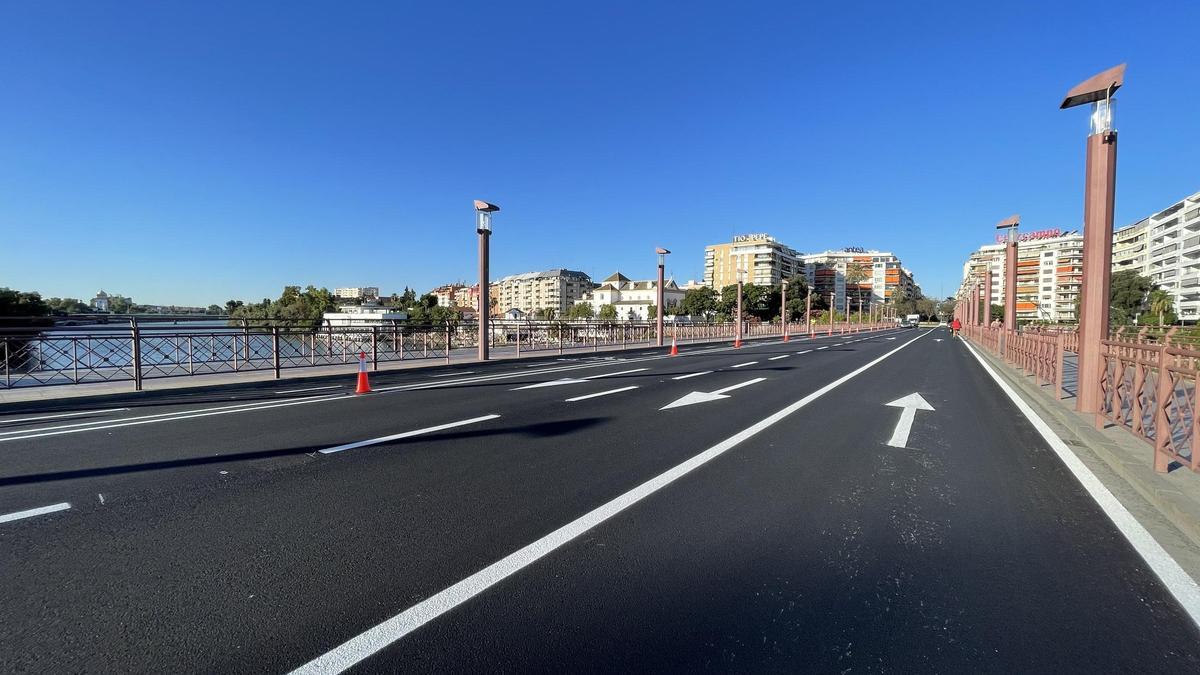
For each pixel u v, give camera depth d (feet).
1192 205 302.45
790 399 33.19
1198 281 286.66
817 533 12.84
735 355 77.41
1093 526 13.30
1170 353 16.17
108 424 24.90
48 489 15.56
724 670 7.93
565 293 542.16
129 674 7.77
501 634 8.77
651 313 412.16
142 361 39.09
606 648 8.41
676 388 38.11
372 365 54.54
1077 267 386.93
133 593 9.95
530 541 12.28
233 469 17.67
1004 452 20.57
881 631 8.93
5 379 34.63
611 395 34.50
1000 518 13.83
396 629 8.88
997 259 408.67
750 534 12.75
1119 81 24.48
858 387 39.55
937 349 97.50
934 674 7.86
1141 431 19.57
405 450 20.24
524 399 32.76
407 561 11.27
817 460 19.16
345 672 7.84
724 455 19.72
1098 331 26.22
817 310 382.22
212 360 42.73
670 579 10.59
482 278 62.23
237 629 8.87
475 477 16.96
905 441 22.22
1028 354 47.91
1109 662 8.14
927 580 10.62
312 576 10.62
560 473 17.42
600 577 10.65
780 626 9.05
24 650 8.27
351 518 13.58
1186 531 12.84
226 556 11.46
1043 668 8.01
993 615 9.41
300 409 29.09
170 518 13.51
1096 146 25.96
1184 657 8.25
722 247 472.85
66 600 9.71
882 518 13.79
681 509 14.32
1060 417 26.68
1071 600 9.89
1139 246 380.99
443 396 34.09
